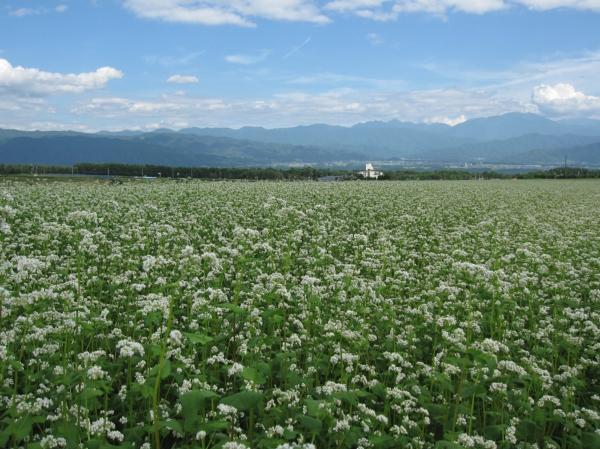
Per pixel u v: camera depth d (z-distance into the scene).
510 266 14.64
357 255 14.93
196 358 7.97
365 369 7.82
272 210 23.09
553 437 7.06
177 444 6.44
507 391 7.36
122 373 7.61
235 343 8.03
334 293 10.44
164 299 6.99
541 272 13.62
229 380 7.39
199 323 8.73
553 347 8.84
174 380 7.39
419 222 25.89
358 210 29.98
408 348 8.86
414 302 10.99
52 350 6.98
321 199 33.47
